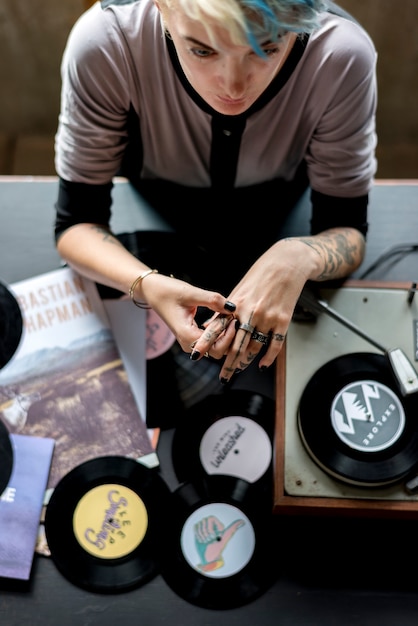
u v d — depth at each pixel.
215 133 1.12
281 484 1.06
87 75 1.05
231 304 0.99
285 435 1.08
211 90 0.93
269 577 1.05
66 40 1.96
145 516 1.08
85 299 1.22
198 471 1.11
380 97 2.06
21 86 2.08
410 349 1.11
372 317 1.13
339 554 1.07
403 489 1.05
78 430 1.14
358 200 1.16
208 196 1.31
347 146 1.11
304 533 1.08
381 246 1.27
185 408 1.15
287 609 1.04
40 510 1.09
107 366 1.18
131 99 1.10
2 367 1.18
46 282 1.23
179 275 1.24
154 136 1.18
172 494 1.09
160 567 1.06
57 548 1.07
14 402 1.15
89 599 1.05
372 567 1.07
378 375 1.08
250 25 0.77
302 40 0.99
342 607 1.04
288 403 1.09
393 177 2.14
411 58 1.95
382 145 2.16
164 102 1.10
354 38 1.03
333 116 1.08
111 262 1.13
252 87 0.91
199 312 1.19
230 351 1.00
